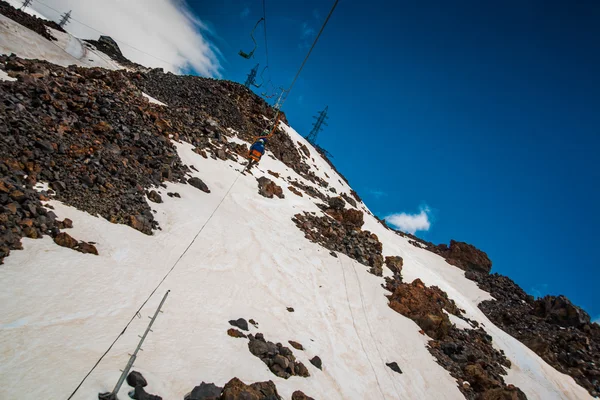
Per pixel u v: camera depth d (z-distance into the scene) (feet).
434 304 94.22
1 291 25.79
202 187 82.74
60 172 47.06
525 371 96.12
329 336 57.62
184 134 107.76
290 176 173.17
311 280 76.48
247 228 80.18
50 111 56.85
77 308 28.73
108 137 64.18
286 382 35.65
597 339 145.89
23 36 152.76
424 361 70.08
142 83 163.94
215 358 32.71
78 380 22.07
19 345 22.44
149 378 25.43
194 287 44.47
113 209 48.75
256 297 54.80
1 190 35.14
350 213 140.56
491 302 179.83
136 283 37.27
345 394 42.37
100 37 266.57
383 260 121.60
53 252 33.65
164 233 53.52
